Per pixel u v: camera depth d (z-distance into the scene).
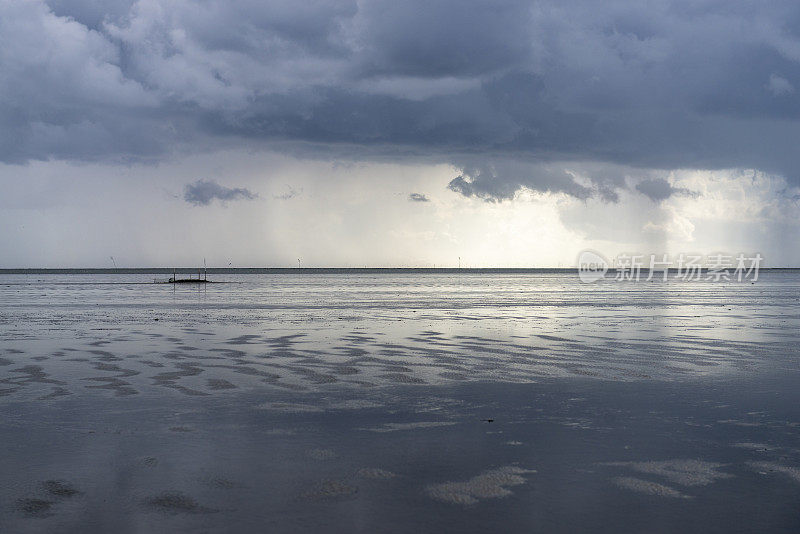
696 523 9.23
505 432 13.73
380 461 11.84
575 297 77.12
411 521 9.28
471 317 44.66
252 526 9.10
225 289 118.69
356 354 25.28
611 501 10.01
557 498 10.12
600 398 17.05
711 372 21.08
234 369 21.59
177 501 9.98
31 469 11.39
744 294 87.19
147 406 16.09
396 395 17.42
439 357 24.47
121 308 56.53
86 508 9.71
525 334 32.84
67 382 19.19
